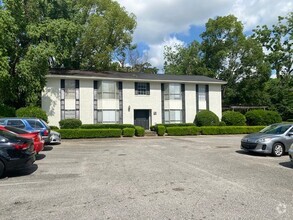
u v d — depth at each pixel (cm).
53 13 2928
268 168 1043
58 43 2617
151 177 891
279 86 4716
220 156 1366
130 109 3162
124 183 814
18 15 2520
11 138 934
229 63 4841
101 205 618
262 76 4712
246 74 4784
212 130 3020
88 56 3778
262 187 762
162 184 801
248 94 4766
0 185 804
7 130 1052
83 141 2305
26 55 2509
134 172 974
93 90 3017
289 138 1375
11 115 2419
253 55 4641
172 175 920
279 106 4556
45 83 2706
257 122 3388
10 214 566
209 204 619
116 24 3722
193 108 3422
